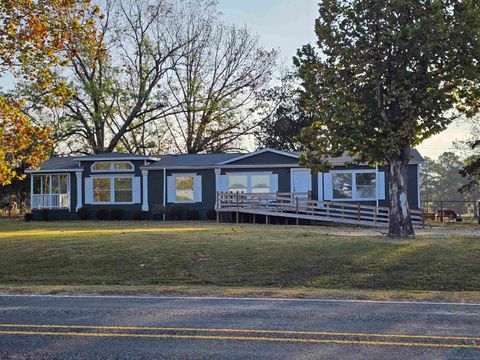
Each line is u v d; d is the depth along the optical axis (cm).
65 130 4759
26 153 1900
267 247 1706
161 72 4881
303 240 1838
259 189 3406
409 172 3186
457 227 2909
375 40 1850
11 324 855
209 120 5091
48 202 3656
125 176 3572
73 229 2620
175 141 5416
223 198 3253
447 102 1870
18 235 2225
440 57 1808
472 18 1759
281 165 3353
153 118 4978
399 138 1820
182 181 3506
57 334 787
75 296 1152
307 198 3225
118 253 1688
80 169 3597
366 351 689
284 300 1082
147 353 685
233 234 2069
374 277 1402
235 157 3544
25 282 1481
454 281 1355
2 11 1596
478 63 1806
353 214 3250
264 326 833
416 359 654
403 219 1955
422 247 1648
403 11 1836
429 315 917
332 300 1079
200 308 993
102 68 4644
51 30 1653
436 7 1736
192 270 1531
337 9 1897
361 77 1870
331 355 670
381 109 1864
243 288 1312
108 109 4631
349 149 1927
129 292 1207
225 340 747
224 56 5128
